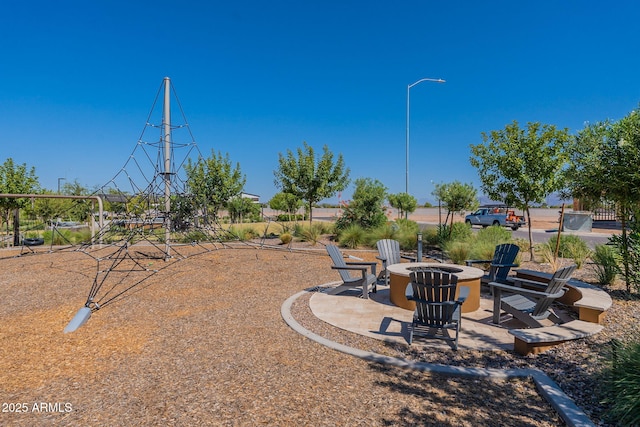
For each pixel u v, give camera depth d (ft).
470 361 14.26
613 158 21.04
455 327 15.67
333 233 63.00
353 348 15.35
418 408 10.95
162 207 43.83
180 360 14.51
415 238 45.83
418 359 14.48
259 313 20.77
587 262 34.19
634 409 9.82
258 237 63.10
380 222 60.29
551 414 10.66
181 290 26.48
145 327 18.57
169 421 10.33
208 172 68.64
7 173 54.13
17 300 24.02
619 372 10.93
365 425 10.11
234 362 14.25
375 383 12.50
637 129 19.89
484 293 25.53
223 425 10.12
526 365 13.78
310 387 12.23
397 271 21.68
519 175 36.86
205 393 11.89
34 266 36.83
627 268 22.21
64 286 27.99
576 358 13.83
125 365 14.10
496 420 10.37
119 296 24.89
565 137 35.06
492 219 94.38
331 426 10.06
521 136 37.76
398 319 19.39
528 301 18.65
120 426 10.14
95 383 12.67
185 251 47.52
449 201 54.29
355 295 24.49
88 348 15.85
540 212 142.20
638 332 13.97
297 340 16.52
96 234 48.47
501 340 16.44
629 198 20.62
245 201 109.60
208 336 17.17
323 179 61.93
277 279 30.22
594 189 22.47
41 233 64.39
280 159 63.00
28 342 16.60
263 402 11.30
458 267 23.12
